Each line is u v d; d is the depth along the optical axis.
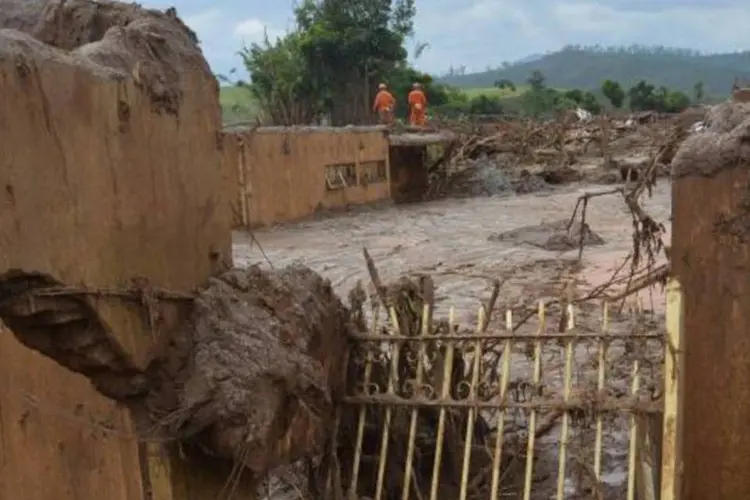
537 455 5.58
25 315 3.30
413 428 4.81
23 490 3.41
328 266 14.34
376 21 42.97
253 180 18.73
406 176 26.34
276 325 4.25
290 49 42.53
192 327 4.08
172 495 3.91
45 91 3.23
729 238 4.41
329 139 21.78
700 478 4.61
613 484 5.29
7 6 4.56
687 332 4.55
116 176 3.62
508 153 30.88
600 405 4.49
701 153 4.45
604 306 5.04
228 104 44.16
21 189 3.13
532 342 4.95
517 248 15.65
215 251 4.42
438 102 51.44
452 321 5.26
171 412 3.92
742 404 4.48
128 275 3.69
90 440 3.73
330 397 4.71
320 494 4.92
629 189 7.66
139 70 3.80
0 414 3.33
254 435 3.88
